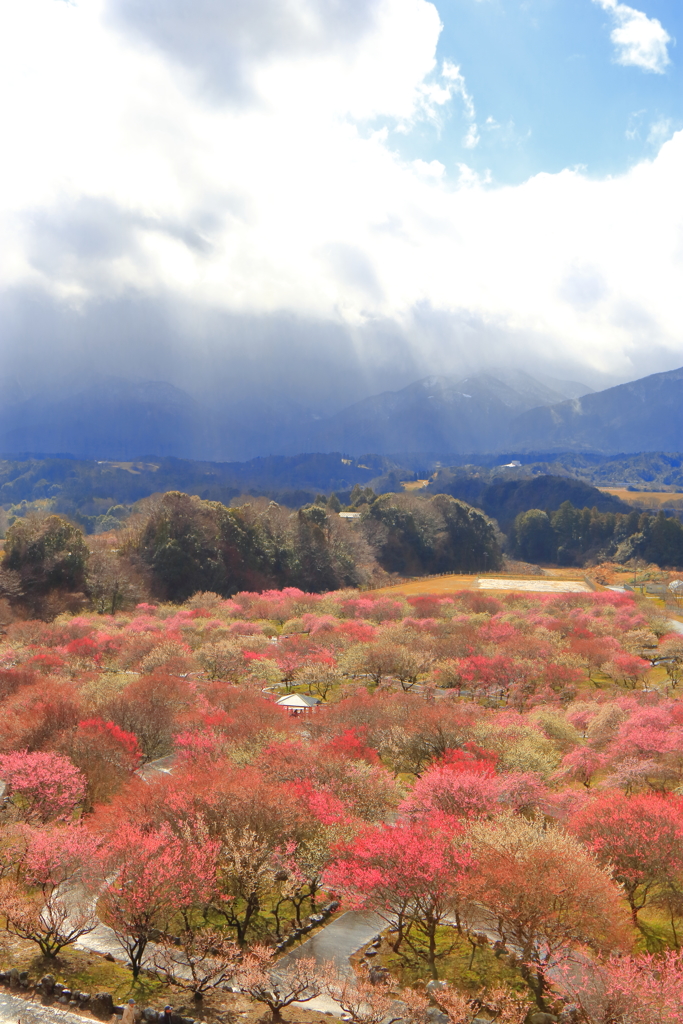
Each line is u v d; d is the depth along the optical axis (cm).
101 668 5959
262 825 2377
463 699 5147
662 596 11619
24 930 2056
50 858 2156
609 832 2439
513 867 2011
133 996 1884
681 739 3503
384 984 1972
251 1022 1830
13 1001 1820
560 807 3012
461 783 2814
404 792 3120
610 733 3975
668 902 2322
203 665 5675
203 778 2639
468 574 15450
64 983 1922
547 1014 1802
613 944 1931
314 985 1906
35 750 3269
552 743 3881
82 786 2883
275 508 14412
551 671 5491
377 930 2362
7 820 2675
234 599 9806
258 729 3572
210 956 2089
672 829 2348
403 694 4559
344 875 2194
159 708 3922
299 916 2383
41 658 5472
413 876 2066
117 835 2252
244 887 2198
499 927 2066
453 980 2008
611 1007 1711
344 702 4259
